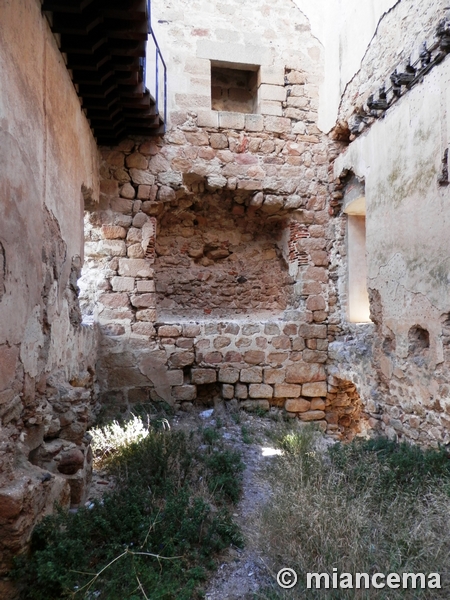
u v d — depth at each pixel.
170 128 6.36
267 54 6.73
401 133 4.78
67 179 3.95
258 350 6.59
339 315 6.79
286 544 2.75
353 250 6.66
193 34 6.48
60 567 2.18
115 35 3.62
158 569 2.43
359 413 6.79
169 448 3.93
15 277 2.53
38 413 2.98
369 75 5.52
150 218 6.34
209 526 2.97
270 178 6.69
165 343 6.32
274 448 4.97
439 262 4.15
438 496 3.18
